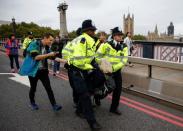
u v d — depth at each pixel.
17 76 9.22
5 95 6.41
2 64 13.02
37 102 5.77
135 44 11.55
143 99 5.94
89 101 4.11
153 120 4.59
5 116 4.84
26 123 4.48
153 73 8.45
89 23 4.08
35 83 5.12
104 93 4.51
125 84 6.92
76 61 3.96
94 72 4.25
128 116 4.79
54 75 9.26
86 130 4.17
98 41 5.57
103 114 4.91
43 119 4.68
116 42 4.70
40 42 4.92
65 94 6.46
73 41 4.22
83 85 4.10
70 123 4.48
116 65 4.58
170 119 4.64
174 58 9.74
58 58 4.70
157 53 10.52
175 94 5.61
